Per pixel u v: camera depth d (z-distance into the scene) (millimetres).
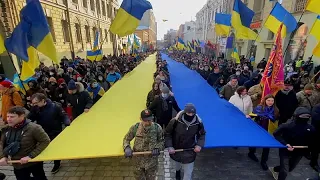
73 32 17172
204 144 3223
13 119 2717
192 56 21828
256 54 18047
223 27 11227
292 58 13203
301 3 12461
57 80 6766
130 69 13508
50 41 4922
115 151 3113
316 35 6055
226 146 3367
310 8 5539
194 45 26547
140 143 2924
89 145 3293
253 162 4414
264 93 4836
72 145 3287
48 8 13711
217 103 5324
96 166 4207
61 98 5824
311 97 4684
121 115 4637
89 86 6051
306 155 3645
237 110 4551
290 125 3410
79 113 4930
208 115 4656
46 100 3756
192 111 2977
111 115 4625
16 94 4766
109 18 28828
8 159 2857
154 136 2889
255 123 4082
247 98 4711
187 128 3051
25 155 2877
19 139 2828
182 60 19938
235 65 12320
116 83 7996
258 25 17719
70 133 3713
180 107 5398
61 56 15359
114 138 3551
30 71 4953
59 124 3922
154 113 4875
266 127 4250
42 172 3309
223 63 13172
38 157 2914
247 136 3699
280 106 4605
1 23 10336
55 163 4008
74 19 17422
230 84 5734
